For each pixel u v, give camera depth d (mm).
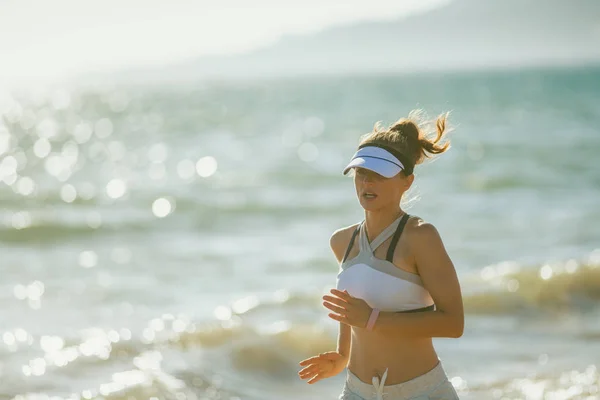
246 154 31281
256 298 9047
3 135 45438
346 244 3648
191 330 7176
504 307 8312
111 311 8570
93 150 35188
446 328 3330
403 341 3459
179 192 20438
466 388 6000
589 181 19594
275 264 11648
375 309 3340
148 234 14766
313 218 16297
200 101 87875
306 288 9859
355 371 3596
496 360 6766
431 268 3346
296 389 6305
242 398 5980
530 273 9070
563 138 31359
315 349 7008
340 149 32531
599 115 44469
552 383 6066
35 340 7152
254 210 17234
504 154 26172
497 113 49125
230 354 6754
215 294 9609
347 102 75188
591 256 10492
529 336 7500
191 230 15188
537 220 14648
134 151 33906
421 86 109500
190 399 5859
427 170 22422
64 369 6273
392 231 3439
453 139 32250
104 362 6488
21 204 18688
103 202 18875
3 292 9547
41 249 13258
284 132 42812
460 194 18266
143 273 11039
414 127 3523
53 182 23234
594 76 128750
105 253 12750
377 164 3371
